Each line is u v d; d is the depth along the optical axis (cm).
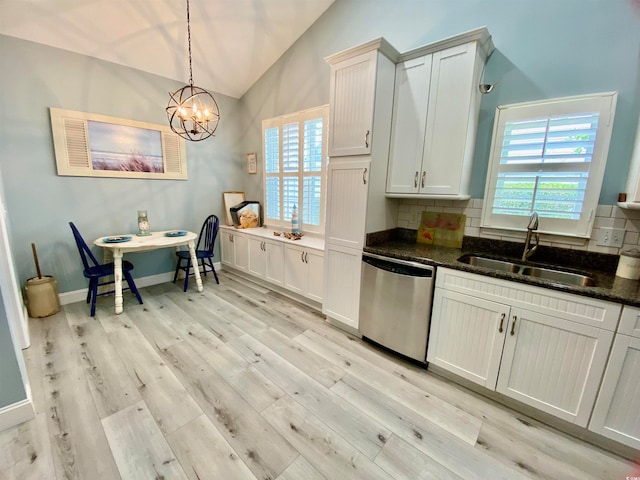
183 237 323
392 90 227
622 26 164
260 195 421
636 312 130
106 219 322
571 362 150
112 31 274
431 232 249
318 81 318
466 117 196
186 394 179
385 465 138
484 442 152
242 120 428
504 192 210
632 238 171
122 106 319
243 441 148
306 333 257
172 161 366
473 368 184
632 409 137
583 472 137
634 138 165
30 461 135
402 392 187
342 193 240
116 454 139
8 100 254
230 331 257
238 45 328
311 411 169
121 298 284
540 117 191
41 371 196
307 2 293
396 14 251
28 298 265
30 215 275
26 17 241
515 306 163
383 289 219
